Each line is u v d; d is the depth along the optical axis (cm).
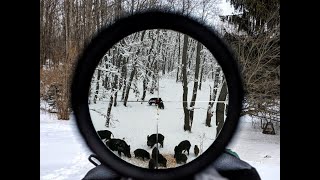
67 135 901
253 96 1198
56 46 1327
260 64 1212
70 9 1302
